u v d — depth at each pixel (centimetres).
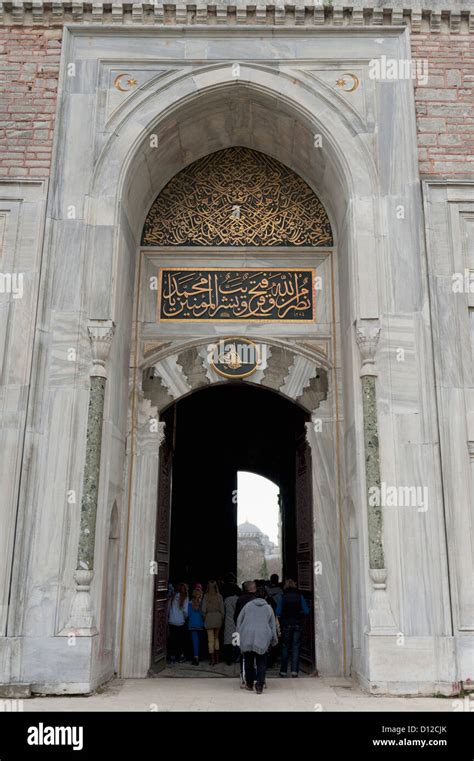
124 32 725
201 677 684
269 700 541
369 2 723
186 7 719
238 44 724
